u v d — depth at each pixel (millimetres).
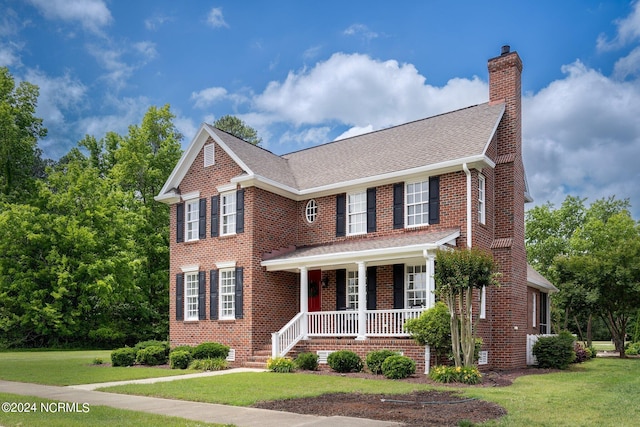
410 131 24609
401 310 19031
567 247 49000
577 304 29375
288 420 9625
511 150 21969
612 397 12367
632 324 46281
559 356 20719
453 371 15453
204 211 24359
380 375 17406
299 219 24562
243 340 22000
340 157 25438
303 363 19344
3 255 35312
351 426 9023
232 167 23547
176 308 24797
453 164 19766
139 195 43594
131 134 42219
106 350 35781
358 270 20578
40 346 37781
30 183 39562
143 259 38469
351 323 20406
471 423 9211
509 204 21516
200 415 10203
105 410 10688
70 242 35844
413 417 9852
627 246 28609
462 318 16141
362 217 22594
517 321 21031
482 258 16203
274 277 23156
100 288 34781
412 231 20906
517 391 13422
